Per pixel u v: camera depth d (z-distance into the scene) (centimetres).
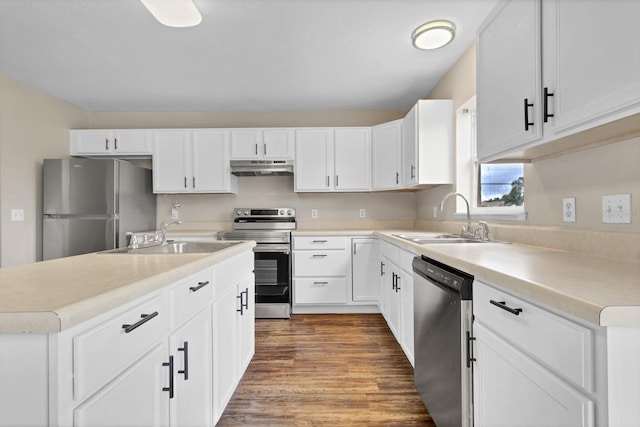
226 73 304
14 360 66
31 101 331
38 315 65
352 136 377
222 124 415
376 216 416
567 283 84
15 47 256
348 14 216
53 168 319
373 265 350
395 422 169
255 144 378
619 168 126
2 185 303
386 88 343
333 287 350
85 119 405
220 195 416
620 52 89
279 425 167
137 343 93
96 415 75
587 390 68
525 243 184
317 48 259
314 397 192
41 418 66
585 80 100
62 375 67
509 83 141
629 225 123
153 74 306
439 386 147
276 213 404
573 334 71
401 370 224
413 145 306
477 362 118
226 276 171
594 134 121
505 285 96
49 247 317
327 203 418
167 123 416
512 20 138
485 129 163
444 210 317
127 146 378
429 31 227
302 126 416
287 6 207
